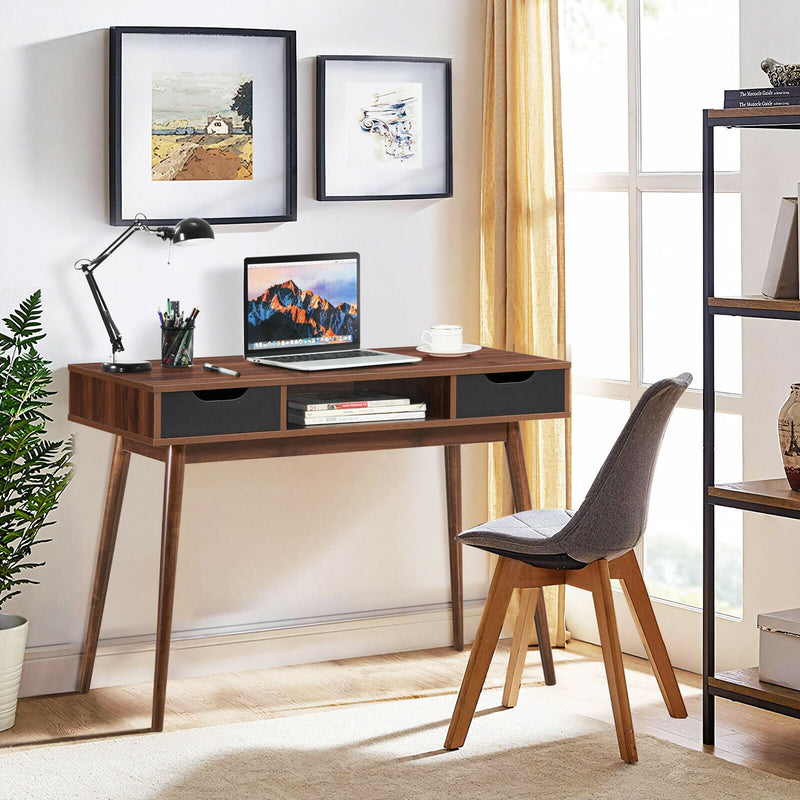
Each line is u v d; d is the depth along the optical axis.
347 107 4.17
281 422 3.52
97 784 3.18
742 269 3.80
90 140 3.86
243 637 4.14
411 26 4.27
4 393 3.55
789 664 3.34
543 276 4.22
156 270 3.97
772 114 3.19
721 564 3.99
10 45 3.74
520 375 3.90
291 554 4.21
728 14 3.88
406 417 3.69
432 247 4.35
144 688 3.96
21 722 3.66
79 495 3.91
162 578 3.52
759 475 3.79
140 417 3.44
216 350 4.07
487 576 4.50
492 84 4.29
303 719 3.64
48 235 3.82
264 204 4.08
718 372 3.97
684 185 4.01
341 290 4.04
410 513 4.37
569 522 3.26
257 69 4.03
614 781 3.18
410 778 3.21
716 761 3.30
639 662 4.20
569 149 4.40
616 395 4.29
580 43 4.33
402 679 4.05
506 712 3.69
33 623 3.90
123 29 3.83
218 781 3.19
